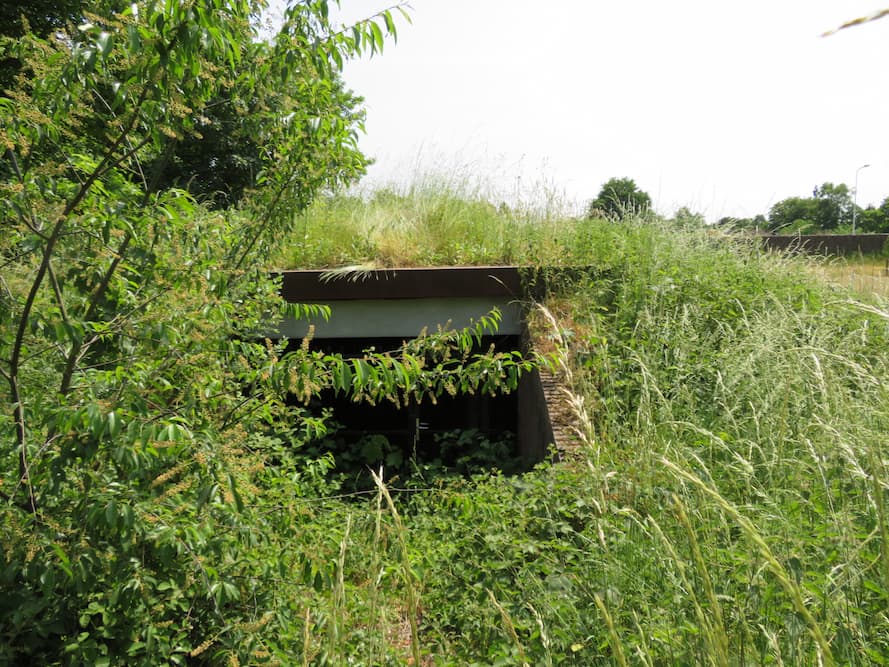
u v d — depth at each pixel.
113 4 2.47
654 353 5.08
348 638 2.53
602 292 6.14
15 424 2.39
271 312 4.64
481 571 3.21
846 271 8.23
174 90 2.43
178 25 2.22
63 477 2.11
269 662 2.34
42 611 2.37
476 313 6.79
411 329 6.83
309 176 4.16
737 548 2.45
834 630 2.00
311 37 3.40
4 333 2.58
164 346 2.68
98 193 2.87
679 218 7.75
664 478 2.98
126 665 2.35
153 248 2.93
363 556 2.83
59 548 2.02
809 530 2.58
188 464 2.21
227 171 14.41
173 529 2.19
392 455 6.66
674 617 2.30
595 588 2.64
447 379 3.11
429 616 3.09
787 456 3.17
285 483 3.39
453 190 8.72
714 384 4.72
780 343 4.25
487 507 3.67
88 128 2.70
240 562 2.54
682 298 6.02
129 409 2.14
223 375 3.04
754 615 2.12
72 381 2.75
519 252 7.12
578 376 5.05
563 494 3.76
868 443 2.49
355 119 4.22
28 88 2.68
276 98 3.88
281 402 3.26
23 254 2.71
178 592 2.40
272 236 4.27
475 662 2.70
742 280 6.43
